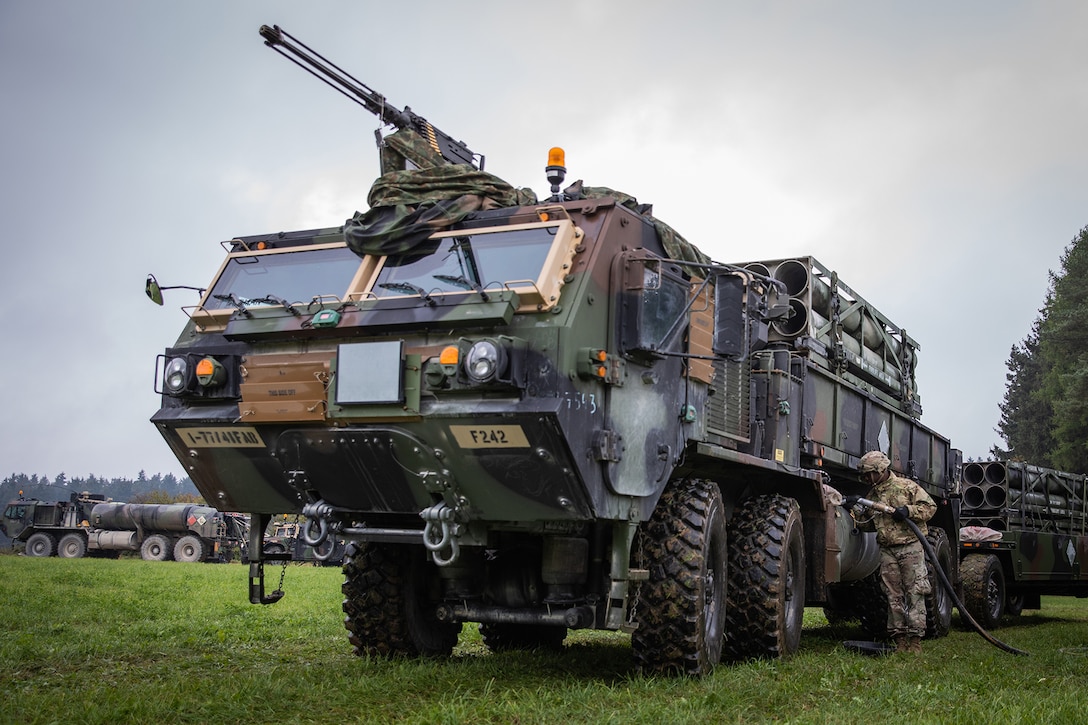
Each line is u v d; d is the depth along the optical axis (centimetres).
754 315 862
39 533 3766
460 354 595
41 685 635
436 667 715
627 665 787
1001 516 1594
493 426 600
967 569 1390
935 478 1432
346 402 627
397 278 669
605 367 625
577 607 684
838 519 991
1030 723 528
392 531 672
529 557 733
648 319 665
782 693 643
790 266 1027
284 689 612
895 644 959
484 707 556
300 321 662
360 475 659
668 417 712
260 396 655
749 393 880
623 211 680
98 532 3725
